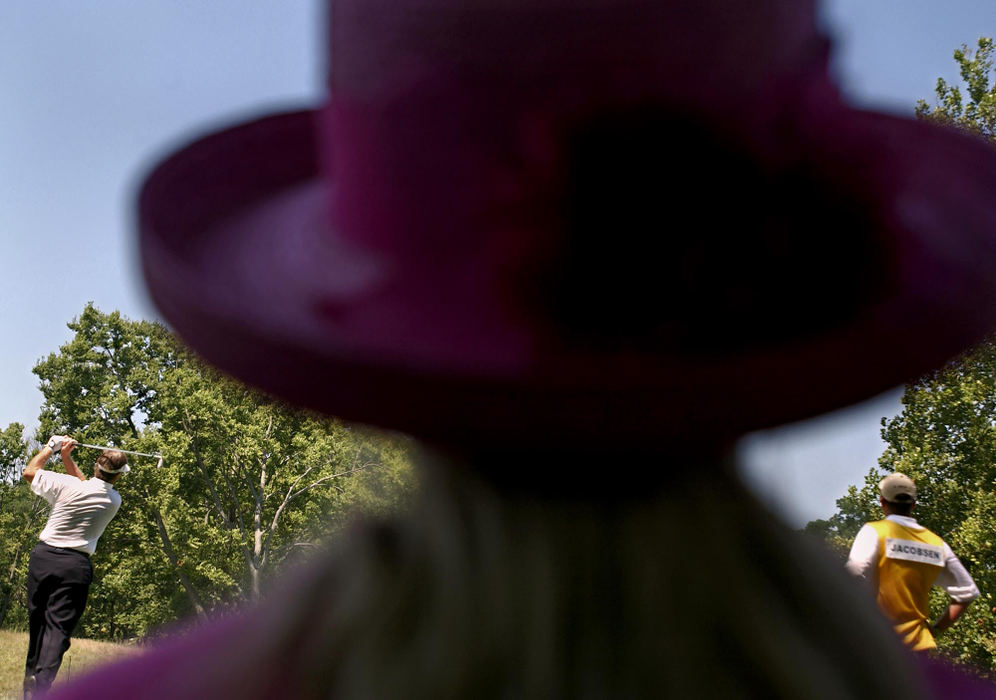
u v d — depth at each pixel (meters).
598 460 0.71
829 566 0.81
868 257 0.76
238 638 0.87
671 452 0.71
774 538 0.76
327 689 0.74
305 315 0.83
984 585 16.75
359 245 0.81
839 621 0.77
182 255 0.92
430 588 0.73
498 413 0.68
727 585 0.72
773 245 0.73
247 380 0.78
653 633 0.69
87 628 41.28
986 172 0.96
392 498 0.81
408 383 0.68
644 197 0.72
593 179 0.72
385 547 0.77
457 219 0.75
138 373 41.03
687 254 0.72
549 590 0.69
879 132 0.85
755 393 0.67
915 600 4.12
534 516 0.71
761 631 0.71
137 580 37.56
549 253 0.73
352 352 0.68
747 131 0.72
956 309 0.78
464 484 0.74
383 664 0.71
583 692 0.67
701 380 0.65
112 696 0.89
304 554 0.86
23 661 8.33
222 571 37.22
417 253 0.77
